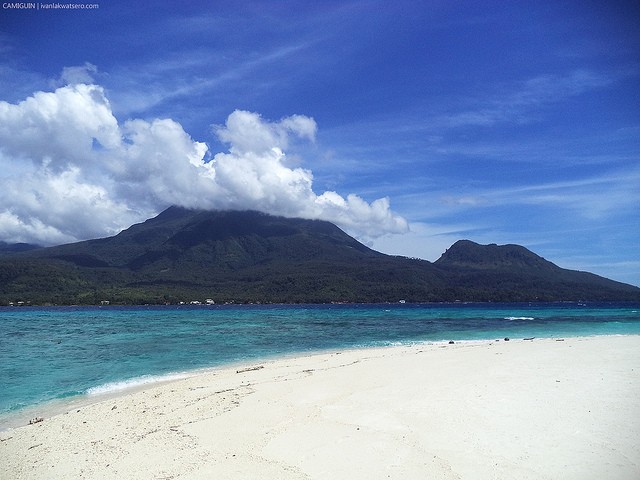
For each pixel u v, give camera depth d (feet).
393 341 128.88
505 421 39.11
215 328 186.39
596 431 35.70
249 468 31.91
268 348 114.93
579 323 196.85
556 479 28.02
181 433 40.42
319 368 73.56
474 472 29.55
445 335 146.30
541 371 61.21
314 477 30.07
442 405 45.27
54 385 68.95
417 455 32.81
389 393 52.03
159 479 30.60
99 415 48.29
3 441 40.42
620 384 51.60
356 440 36.60
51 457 35.86
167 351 109.40
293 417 44.21
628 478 27.61
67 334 158.30
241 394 55.11
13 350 112.16
